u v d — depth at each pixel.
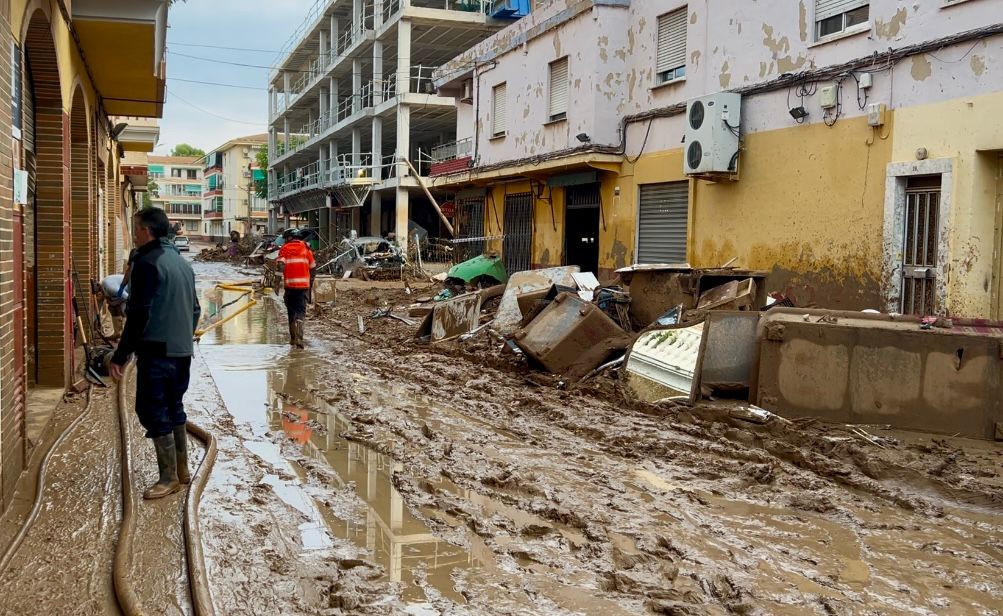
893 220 10.71
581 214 19.69
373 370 11.31
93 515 5.29
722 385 8.12
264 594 4.16
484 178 22.08
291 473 6.32
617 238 17.41
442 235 39.25
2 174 5.41
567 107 18.45
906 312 10.72
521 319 11.96
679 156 15.24
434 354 12.41
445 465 6.51
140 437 7.23
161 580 4.29
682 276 10.55
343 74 47.16
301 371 11.18
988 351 7.05
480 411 8.57
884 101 10.85
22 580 4.29
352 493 5.86
